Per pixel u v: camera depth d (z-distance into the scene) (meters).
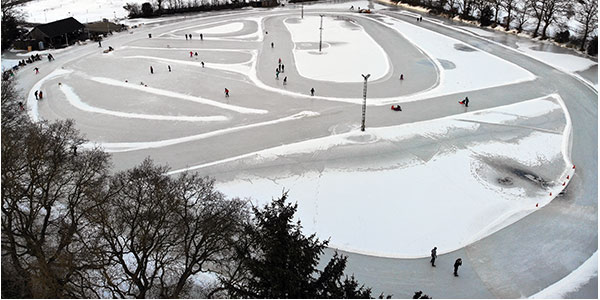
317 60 96.06
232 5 156.75
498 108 70.12
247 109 70.50
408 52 101.75
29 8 164.75
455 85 80.44
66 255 31.53
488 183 50.44
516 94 75.88
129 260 37.78
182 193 38.56
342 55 99.62
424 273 37.72
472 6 140.25
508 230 42.75
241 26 129.75
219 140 60.72
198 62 95.31
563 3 121.00
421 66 91.50
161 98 75.38
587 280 36.59
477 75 85.69
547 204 46.66
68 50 106.81
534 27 121.19
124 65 93.62
